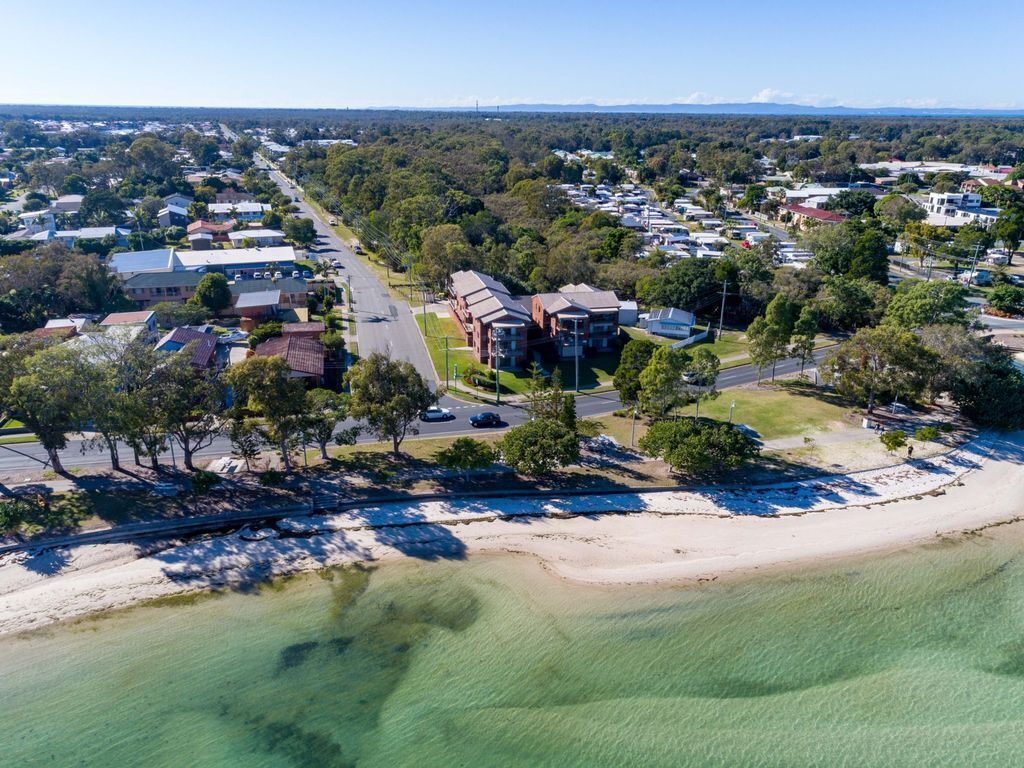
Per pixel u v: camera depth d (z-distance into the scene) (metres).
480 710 42.56
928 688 44.69
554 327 96.38
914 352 75.50
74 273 109.44
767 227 197.50
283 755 39.34
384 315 115.81
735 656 46.81
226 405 75.69
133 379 60.66
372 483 64.00
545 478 65.62
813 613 50.66
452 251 123.88
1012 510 62.94
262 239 160.38
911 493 65.00
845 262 135.00
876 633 49.03
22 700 42.47
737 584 53.41
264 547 56.44
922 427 76.88
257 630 48.44
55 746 39.62
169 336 85.81
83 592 51.06
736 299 117.81
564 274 124.62
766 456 70.00
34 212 175.38
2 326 101.31
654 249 145.12
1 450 67.94
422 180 181.88
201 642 47.31
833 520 60.91
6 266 107.19
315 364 84.25
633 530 59.25
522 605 51.00
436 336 105.06
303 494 61.97
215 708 42.34
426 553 56.38
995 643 48.44
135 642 47.12
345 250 163.38
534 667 45.69
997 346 83.88
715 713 42.59
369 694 43.56
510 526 59.56
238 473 65.00
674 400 70.50
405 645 47.34
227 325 108.50
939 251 151.75
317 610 50.34
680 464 61.59
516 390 85.81
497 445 65.62
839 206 196.25
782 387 88.25
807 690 44.34
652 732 41.25
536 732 41.16
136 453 61.12
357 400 63.38
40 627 47.97
